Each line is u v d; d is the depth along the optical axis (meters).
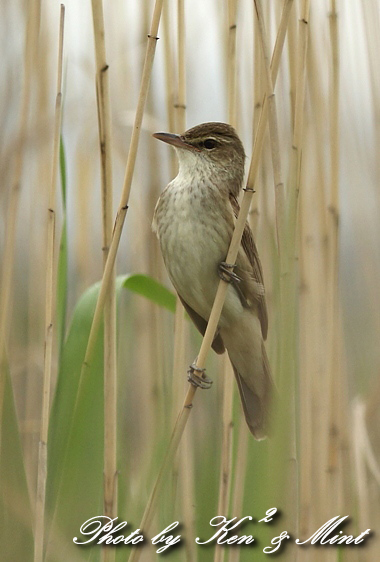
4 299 7.15
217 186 7.66
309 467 7.53
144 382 9.64
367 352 10.95
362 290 10.83
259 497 6.79
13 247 7.32
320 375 8.67
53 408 6.59
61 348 6.68
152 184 9.44
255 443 7.08
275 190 6.18
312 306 8.56
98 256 10.39
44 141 9.37
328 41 8.03
